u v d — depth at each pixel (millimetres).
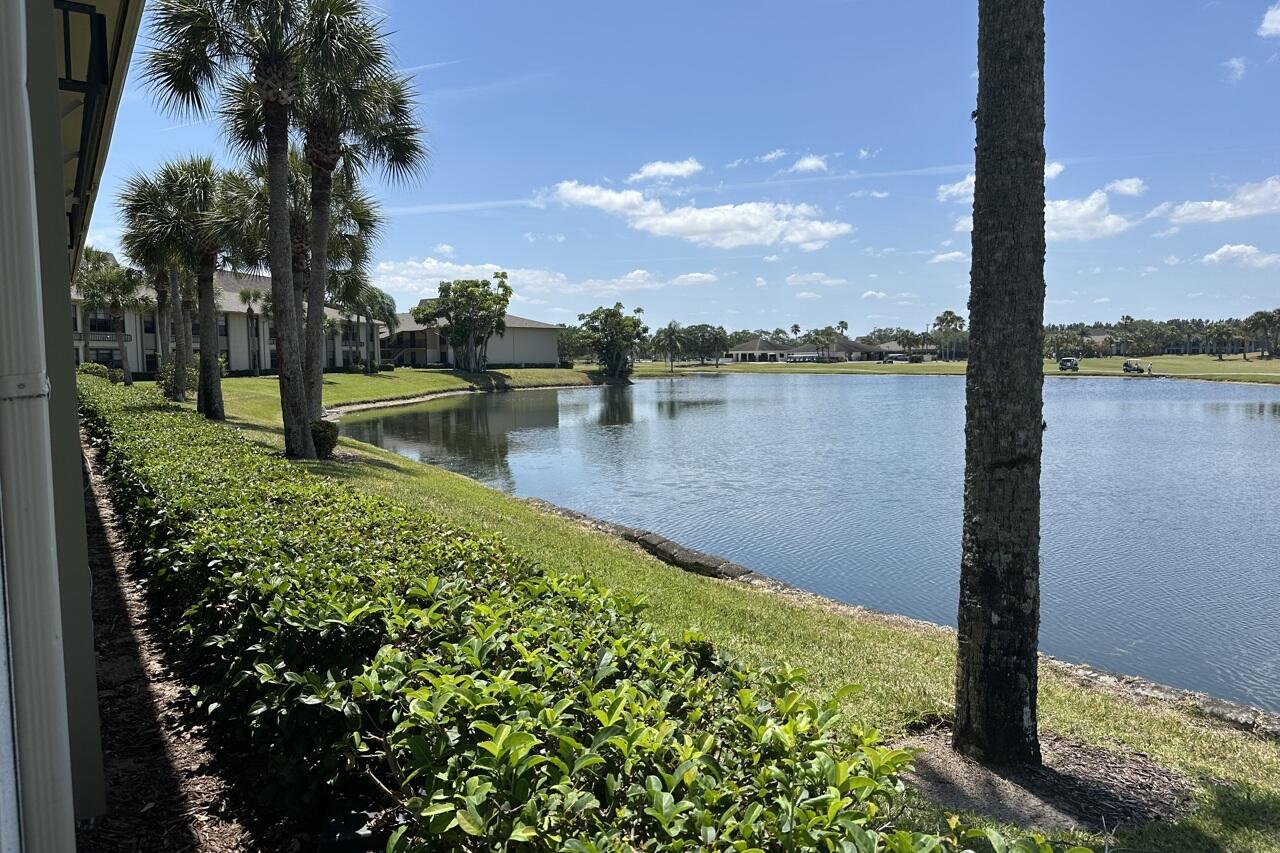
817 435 31062
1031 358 4305
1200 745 4980
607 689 2275
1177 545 13250
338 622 2729
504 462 23656
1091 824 3795
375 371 61250
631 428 34125
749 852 1497
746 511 16266
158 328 41812
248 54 13477
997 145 4246
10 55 1454
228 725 3168
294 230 18984
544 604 3238
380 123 16078
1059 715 5344
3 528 1515
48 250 2797
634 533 12289
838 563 12266
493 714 2064
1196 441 28094
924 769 4293
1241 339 123750
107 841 2836
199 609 3555
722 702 2447
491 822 1666
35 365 1527
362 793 2607
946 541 13664
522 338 84312
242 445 9234
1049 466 22234
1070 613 9766
